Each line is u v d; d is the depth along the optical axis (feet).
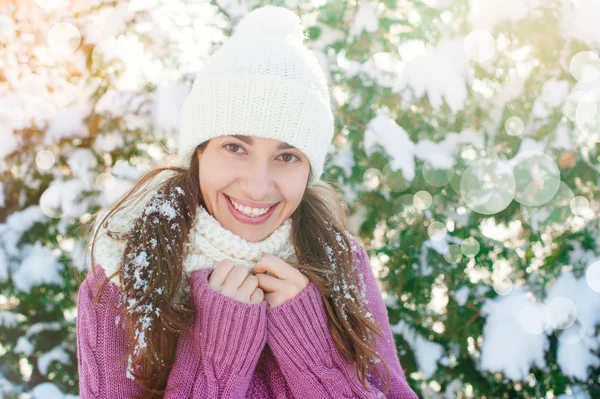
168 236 4.16
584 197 7.95
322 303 4.25
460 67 7.52
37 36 8.12
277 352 4.13
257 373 4.42
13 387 8.16
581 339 7.49
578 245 7.92
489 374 7.80
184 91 7.88
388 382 4.35
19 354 8.16
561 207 7.80
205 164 4.16
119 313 4.09
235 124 3.95
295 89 3.97
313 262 4.51
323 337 4.17
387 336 5.06
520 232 8.09
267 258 4.22
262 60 4.00
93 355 4.11
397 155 7.32
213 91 4.01
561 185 7.78
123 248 4.20
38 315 8.14
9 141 7.64
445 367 7.93
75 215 7.69
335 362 4.19
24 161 7.85
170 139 7.91
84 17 7.93
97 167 7.90
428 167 7.52
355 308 4.41
